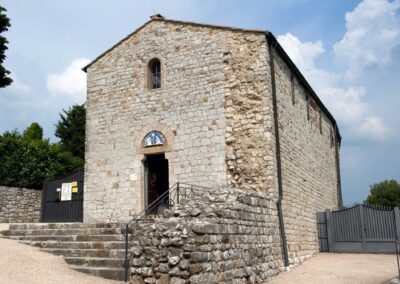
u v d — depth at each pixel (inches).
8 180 1031.0
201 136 621.3
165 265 363.3
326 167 921.5
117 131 683.4
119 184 663.8
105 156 682.8
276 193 568.7
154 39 684.7
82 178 775.1
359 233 769.6
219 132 610.5
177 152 632.4
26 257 447.2
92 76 722.2
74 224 551.2
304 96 786.8
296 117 716.0
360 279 486.6
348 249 770.2
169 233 368.8
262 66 601.6
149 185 665.0
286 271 542.9
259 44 610.5
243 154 589.0
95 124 701.3
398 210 752.3
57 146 1310.3
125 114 682.8
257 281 454.0
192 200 454.9
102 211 666.8
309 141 789.2
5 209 858.1
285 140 639.8
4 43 956.0
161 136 648.4
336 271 542.6
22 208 892.0
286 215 597.9
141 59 689.0
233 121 605.0
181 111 642.2
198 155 617.9
